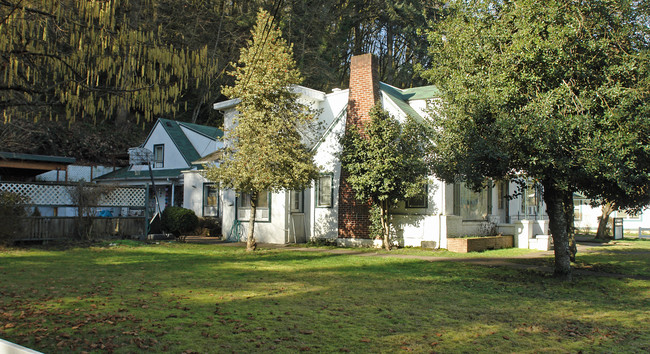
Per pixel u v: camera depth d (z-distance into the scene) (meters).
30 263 13.34
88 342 6.02
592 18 10.95
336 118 21.03
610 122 10.22
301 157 17.14
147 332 6.52
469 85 12.19
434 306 8.46
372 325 7.09
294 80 17.52
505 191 23.83
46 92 7.46
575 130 10.42
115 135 40.47
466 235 20.06
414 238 19.23
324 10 41.28
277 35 17.36
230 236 22.70
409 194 17.20
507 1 12.00
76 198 19.61
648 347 6.23
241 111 17.55
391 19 45.06
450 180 13.15
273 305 8.33
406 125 17.78
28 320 7.04
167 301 8.52
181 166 30.53
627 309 8.52
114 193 20.92
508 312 8.11
